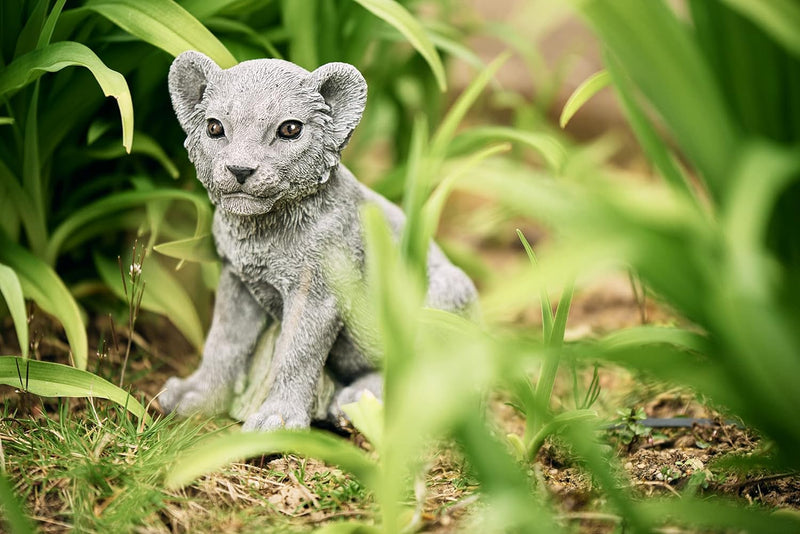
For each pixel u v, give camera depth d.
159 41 4.26
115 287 5.09
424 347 3.52
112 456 3.77
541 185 3.19
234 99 3.88
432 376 2.83
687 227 3.17
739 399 3.19
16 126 4.78
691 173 8.77
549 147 4.67
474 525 3.42
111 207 4.94
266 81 3.90
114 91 3.94
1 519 3.41
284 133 3.88
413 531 3.36
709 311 3.07
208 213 4.68
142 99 5.08
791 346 2.81
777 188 3.00
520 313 6.56
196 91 4.08
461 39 6.82
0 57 4.61
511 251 8.20
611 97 10.03
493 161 5.25
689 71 3.19
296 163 3.89
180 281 5.41
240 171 3.77
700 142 3.23
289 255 4.12
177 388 4.41
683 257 2.99
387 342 2.98
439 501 3.71
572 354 3.11
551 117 9.88
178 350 5.45
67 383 3.99
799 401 2.92
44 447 3.83
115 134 5.18
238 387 4.45
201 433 4.29
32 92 4.76
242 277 4.27
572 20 10.88
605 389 5.13
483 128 5.09
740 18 3.33
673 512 3.10
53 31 4.50
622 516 3.17
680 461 4.11
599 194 3.13
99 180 5.16
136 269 4.43
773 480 3.83
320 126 3.95
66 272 5.41
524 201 3.14
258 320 4.46
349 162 6.16
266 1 4.83
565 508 3.57
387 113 6.73
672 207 3.25
